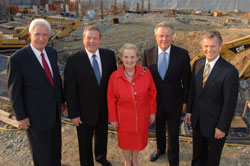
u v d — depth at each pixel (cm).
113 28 2302
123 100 273
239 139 379
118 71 272
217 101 256
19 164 329
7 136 394
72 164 334
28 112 258
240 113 436
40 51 257
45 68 261
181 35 1307
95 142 325
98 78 281
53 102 268
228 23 2709
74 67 272
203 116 267
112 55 290
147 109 287
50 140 282
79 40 1702
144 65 314
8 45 1346
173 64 290
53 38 1521
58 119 288
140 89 271
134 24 2559
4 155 347
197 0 5116
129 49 257
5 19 3219
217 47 241
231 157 342
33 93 254
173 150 313
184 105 311
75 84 279
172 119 310
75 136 399
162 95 300
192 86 282
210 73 254
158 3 5597
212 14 4097
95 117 289
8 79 246
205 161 309
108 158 348
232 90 238
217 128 253
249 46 591
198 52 1170
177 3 5312
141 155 354
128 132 287
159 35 278
